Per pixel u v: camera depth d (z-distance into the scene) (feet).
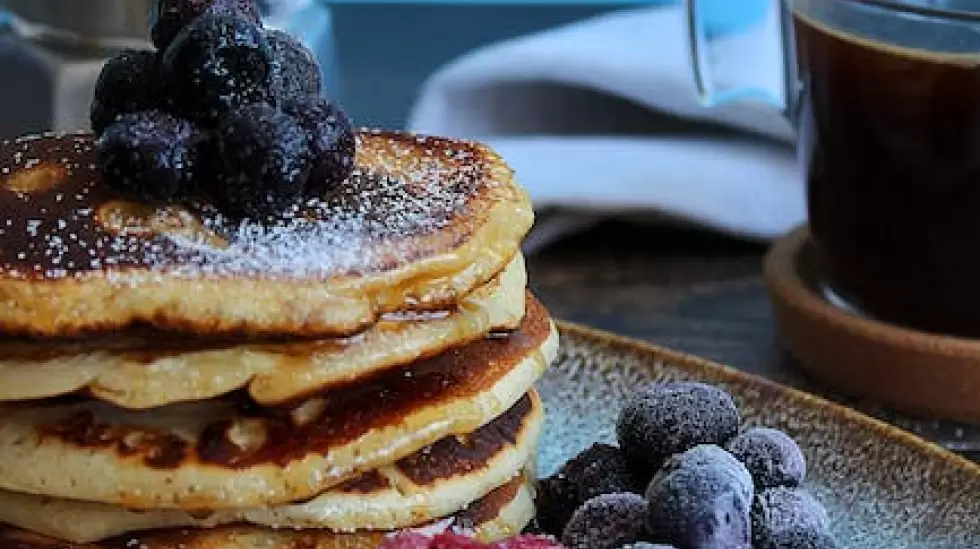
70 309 1.12
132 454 1.15
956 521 1.31
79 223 1.17
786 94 1.64
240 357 1.15
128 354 1.15
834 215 1.54
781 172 1.82
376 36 2.31
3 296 1.12
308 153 1.18
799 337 1.55
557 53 1.90
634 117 1.95
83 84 1.74
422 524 1.20
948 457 1.34
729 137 1.91
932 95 1.45
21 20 1.76
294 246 1.16
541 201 1.75
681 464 1.25
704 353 1.61
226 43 1.18
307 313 1.13
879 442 1.37
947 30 1.44
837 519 1.34
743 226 1.75
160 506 1.15
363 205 1.21
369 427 1.17
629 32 1.97
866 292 1.54
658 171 1.79
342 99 2.09
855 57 1.48
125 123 1.17
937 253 1.49
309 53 1.22
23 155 1.25
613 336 1.48
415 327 1.18
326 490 1.18
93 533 1.17
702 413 1.31
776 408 1.41
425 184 1.24
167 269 1.14
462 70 1.92
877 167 1.50
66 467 1.15
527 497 1.28
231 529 1.18
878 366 1.50
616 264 1.76
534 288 1.71
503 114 1.94
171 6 1.22
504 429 1.26
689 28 1.74
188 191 1.18
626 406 1.33
